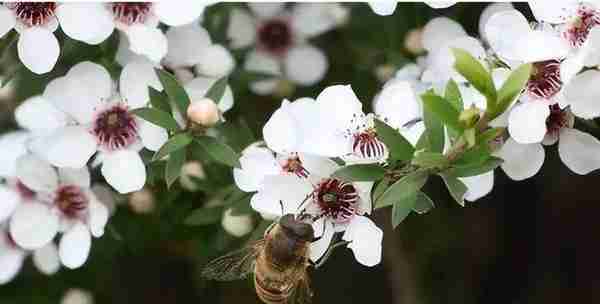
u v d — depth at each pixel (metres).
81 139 0.22
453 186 0.21
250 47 0.26
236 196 0.24
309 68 0.26
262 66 0.26
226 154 0.22
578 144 0.22
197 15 0.22
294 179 0.21
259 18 0.26
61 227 0.23
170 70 0.24
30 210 0.23
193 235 0.27
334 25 0.27
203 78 0.23
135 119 0.23
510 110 0.21
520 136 0.21
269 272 0.22
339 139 0.21
